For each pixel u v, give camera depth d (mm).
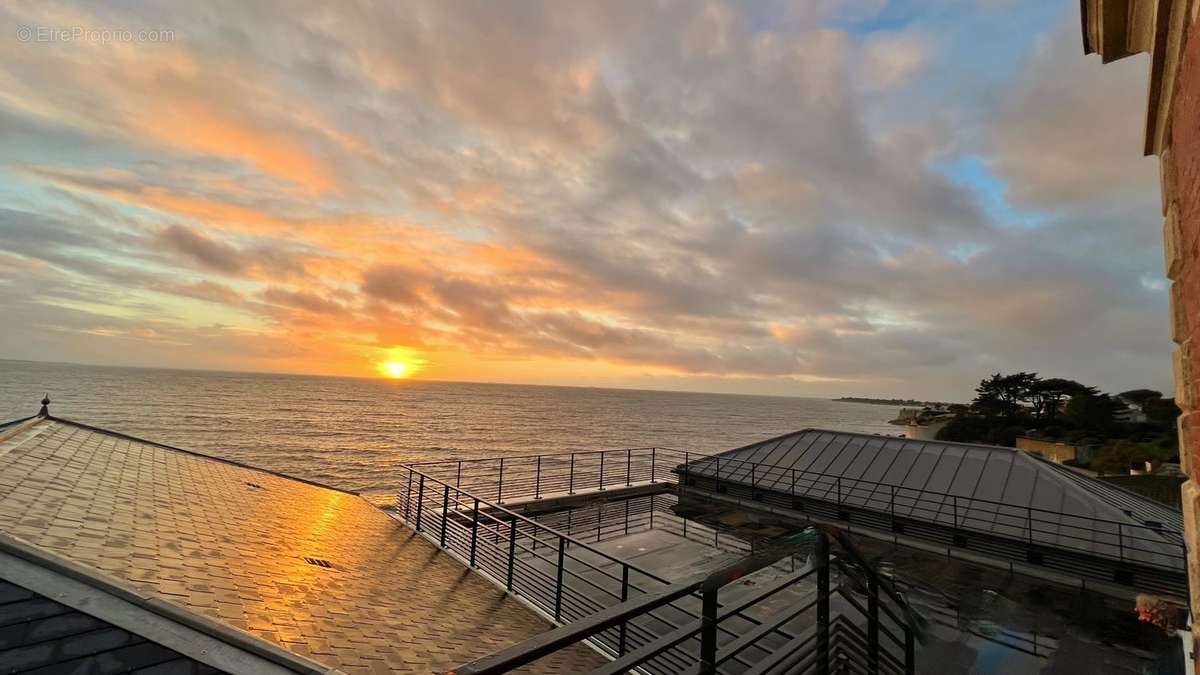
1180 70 2980
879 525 16328
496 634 8055
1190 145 2828
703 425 159375
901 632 10227
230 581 6605
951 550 14797
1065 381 71625
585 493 20344
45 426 11516
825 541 3570
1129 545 12867
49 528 6133
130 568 5816
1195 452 3186
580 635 1886
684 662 8695
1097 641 10375
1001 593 12445
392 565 10133
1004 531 14438
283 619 6004
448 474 60250
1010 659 9781
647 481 22797
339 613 6859
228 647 4645
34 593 4582
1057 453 50344
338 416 133750
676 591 2342
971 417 72562
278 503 12172
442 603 8789
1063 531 13898
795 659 3271
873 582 4340
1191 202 2893
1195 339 3008
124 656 4250
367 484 57719
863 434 21828
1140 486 34812
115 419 103312
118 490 8891
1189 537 3504
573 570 13469
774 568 13438
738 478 20469
